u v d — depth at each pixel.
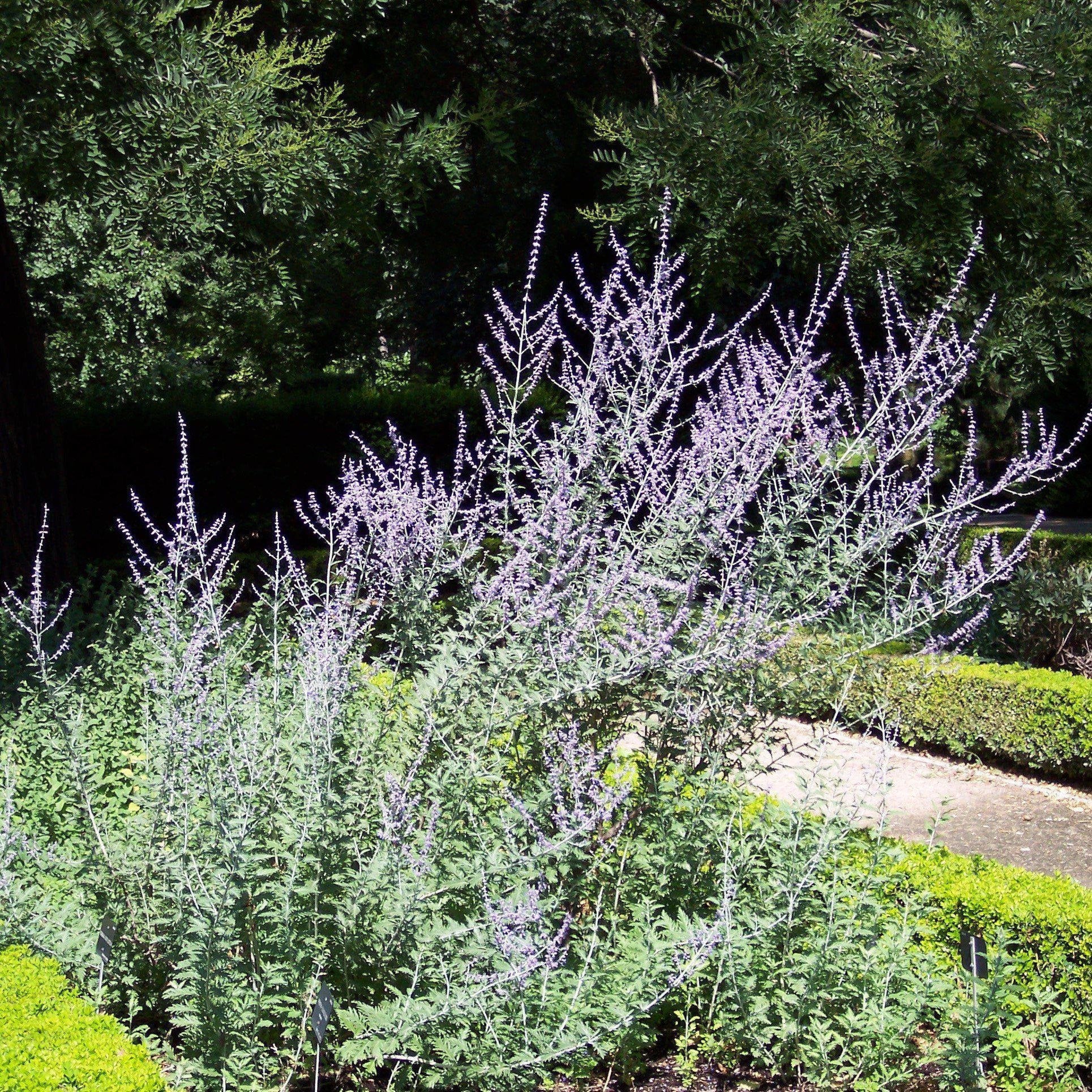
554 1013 3.15
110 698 4.93
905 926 3.61
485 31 11.66
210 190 7.04
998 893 3.97
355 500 3.95
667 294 4.12
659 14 10.70
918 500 4.07
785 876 3.60
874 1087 3.26
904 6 9.12
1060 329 9.07
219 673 3.70
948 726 7.63
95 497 14.24
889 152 8.35
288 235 8.30
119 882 3.44
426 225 13.15
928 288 9.58
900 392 4.23
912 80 8.64
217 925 2.97
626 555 3.77
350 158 7.32
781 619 3.99
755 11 8.70
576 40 11.86
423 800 3.56
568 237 12.88
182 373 16.33
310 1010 3.14
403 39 11.01
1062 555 9.96
